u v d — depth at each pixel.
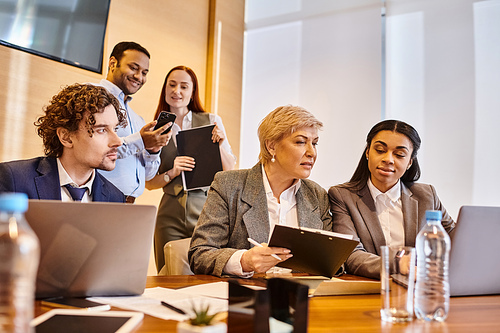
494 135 3.18
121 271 1.17
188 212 3.21
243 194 1.89
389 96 3.57
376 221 1.99
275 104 4.08
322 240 1.34
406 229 2.00
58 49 2.78
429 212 1.11
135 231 1.14
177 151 3.29
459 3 3.36
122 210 1.11
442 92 3.37
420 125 3.43
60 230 1.06
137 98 3.27
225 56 4.04
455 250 1.31
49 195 1.64
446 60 3.38
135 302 1.12
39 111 2.69
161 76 3.49
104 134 1.80
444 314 1.04
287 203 1.95
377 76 3.57
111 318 0.94
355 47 3.71
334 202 2.05
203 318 0.74
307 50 3.95
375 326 0.96
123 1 3.22
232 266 1.58
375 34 3.62
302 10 4.01
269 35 4.18
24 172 1.63
